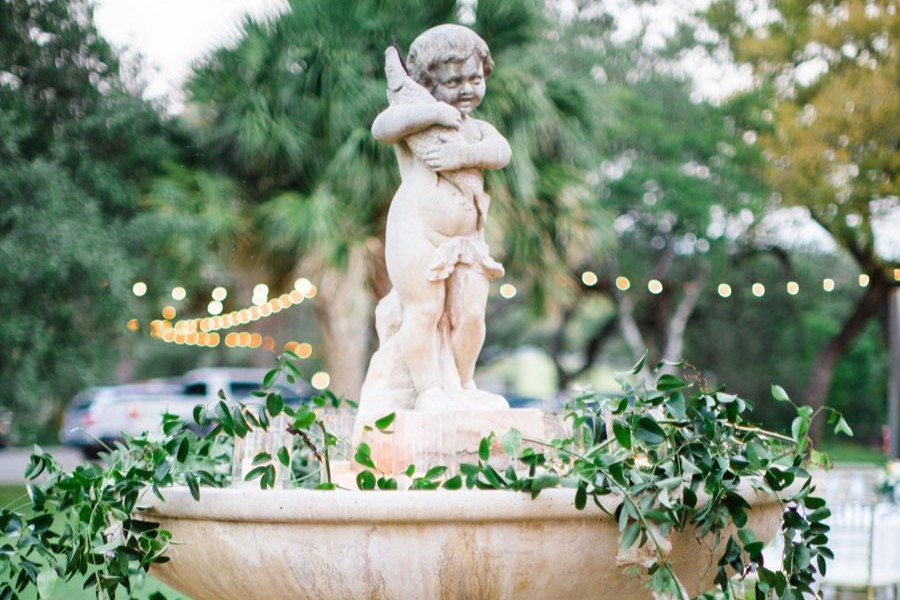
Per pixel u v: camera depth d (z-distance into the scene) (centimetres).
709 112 2102
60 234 1291
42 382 1402
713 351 2764
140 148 1388
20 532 439
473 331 504
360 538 383
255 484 505
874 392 3031
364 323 1453
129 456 451
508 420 485
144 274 1395
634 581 409
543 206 1228
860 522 754
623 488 389
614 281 2344
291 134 1223
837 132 1806
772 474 420
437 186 495
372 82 1200
